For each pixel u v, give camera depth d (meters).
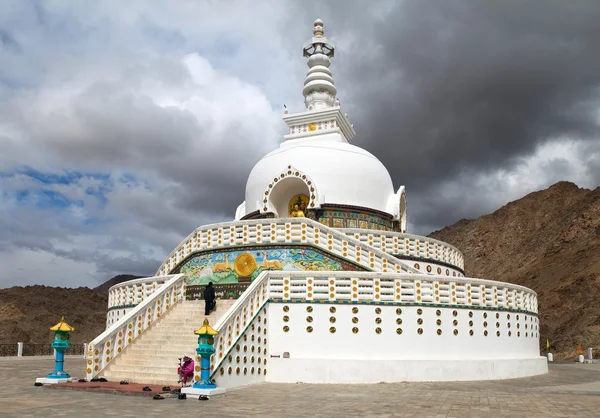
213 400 14.48
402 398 15.09
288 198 29.95
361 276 20.30
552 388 17.84
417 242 27.22
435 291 20.75
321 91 36.81
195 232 24.77
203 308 21.81
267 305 20.23
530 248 100.50
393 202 30.72
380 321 20.06
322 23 38.84
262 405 13.67
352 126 36.78
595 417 12.07
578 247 83.62
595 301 58.53
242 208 33.62
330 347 19.80
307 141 33.75
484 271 103.69
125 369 18.25
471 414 12.42
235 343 17.64
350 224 28.75
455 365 20.02
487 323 21.67
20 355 34.12
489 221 114.12
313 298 20.19
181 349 18.84
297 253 22.73
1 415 11.87
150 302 20.67
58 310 77.75
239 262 23.17
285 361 19.22
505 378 21.17
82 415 11.92
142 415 12.05
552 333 59.06
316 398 15.04
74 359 33.09
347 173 29.48
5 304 76.19
